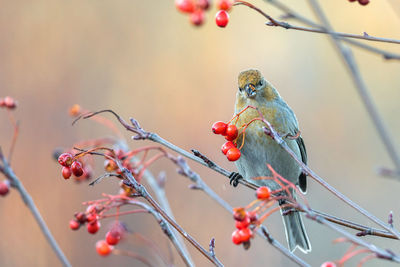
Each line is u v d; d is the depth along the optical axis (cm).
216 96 1463
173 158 654
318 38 1525
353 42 495
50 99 1338
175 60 1481
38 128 1293
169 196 1273
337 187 1309
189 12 527
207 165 621
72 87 1370
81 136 1323
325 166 1356
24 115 1302
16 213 1151
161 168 1312
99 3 1479
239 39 1538
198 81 1477
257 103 823
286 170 834
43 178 1225
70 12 1453
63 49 1403
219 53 1516
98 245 623
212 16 1545
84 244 1157
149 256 1102
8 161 661
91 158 740
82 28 1436
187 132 1408
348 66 470
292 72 1516
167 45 1494
